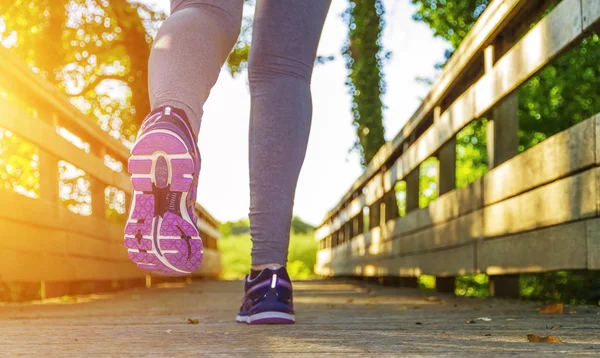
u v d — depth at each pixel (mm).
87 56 8789
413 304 2992
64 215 3691
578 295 5012
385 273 6098
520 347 1298
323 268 13734
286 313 1844
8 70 2914
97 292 4777
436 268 4227
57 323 2027
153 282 7309
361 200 7980
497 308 2588
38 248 3275
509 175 3006
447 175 4207
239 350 1272
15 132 3021
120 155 5449
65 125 4148
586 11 2221
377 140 9688
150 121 1465
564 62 6195
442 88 4023
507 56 2955
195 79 1548
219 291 5293
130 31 8516
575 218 2377
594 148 2246
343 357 1170
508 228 3018
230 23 1674
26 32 7699
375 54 9711
